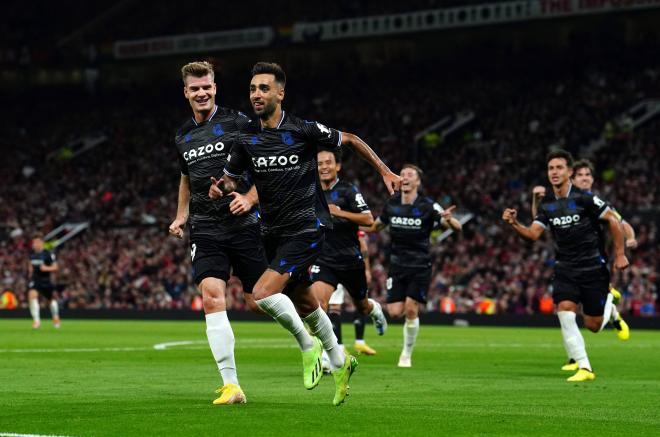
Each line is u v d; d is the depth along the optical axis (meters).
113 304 56.22
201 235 11.11
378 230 19.05
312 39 69.81
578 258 16.05
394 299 18.75
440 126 66.38
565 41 68.19
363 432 8.59
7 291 58.09
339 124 70.00
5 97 83.56
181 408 10.25
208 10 77.12
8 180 73.25
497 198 56.53
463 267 50.62
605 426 9.29
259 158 10.55
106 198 68.56
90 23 80.56
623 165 55.66
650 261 47.53
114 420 9.20
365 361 19.78
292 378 14.79
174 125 75.25
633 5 57.97
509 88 67.50
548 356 21.80
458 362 19.62
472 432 8.73
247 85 77.44
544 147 60.31
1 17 81.56
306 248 10.62
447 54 72.00
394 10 68.62
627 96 62.59
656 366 18.75
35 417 9.43
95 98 82.19
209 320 10.81
